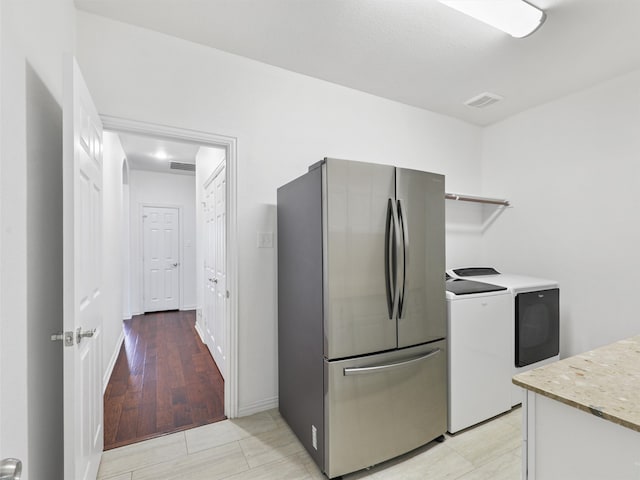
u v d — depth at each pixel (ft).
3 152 2.91
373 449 5.62
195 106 6.88
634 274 7.84
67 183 3.77
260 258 7.58
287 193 6.95
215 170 10.41
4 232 2.93
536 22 5.70
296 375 6.51
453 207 10.81
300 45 6.92
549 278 9.53
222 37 6.68
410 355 6.07
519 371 7.70
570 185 9.05
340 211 5.41
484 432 6.82
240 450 6.12
